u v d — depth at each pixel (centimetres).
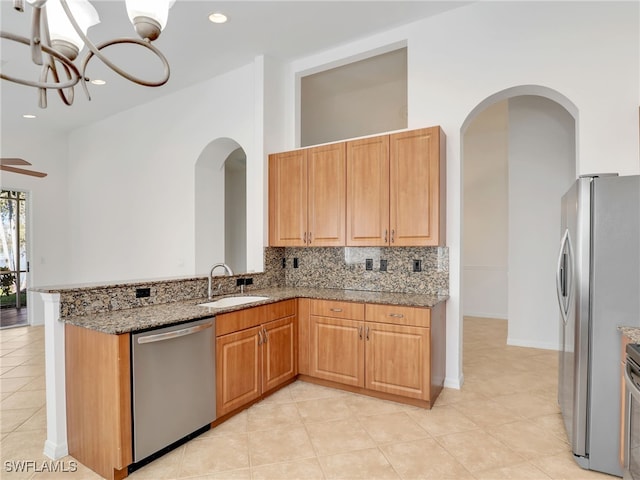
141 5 129
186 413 234
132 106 508
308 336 332
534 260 455
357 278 367
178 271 466
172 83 441
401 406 289
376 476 205
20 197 599
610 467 204
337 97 488
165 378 221
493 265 640
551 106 444
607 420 204
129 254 525
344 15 315
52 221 607
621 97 260
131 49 357
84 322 217
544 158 448
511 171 465
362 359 305
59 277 614
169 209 476
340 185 343
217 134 425
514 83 295
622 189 200
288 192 374
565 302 235
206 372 248
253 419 270
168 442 223
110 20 306
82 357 217
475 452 227
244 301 330
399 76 435
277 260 401
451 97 319
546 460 219
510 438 243
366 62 402
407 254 342
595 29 268
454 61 318
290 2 294
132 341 205
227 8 299
